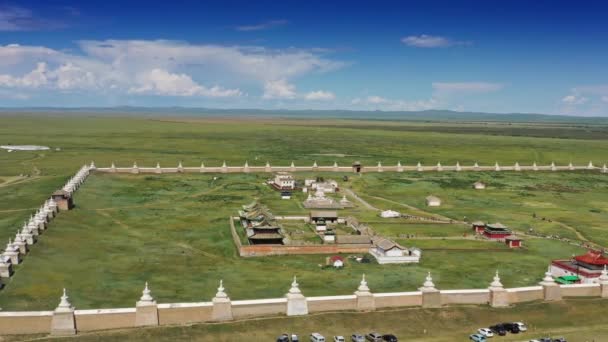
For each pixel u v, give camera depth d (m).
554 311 75.69
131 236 112.06
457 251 108.81
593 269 88.06
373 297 72.12
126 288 81.00
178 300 76.75
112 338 62.22
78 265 89.94
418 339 67.31
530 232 124.75
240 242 106.12
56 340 61.00
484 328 69.25
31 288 76.75
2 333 61.72
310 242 110.12
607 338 69.31
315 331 67.06
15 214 120.75
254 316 68.50
